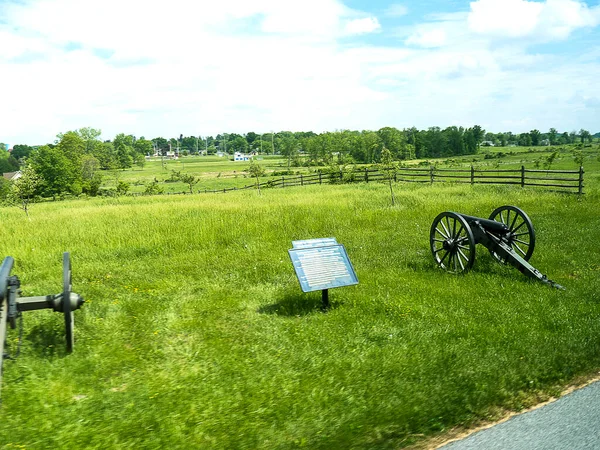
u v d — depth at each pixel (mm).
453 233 9211
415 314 6684
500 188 22422
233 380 4785
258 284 8617
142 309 7215
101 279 9188
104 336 6098
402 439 3773
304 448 3680
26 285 8797
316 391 4473
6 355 5027
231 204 19188
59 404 4344
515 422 4020
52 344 5773
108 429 3902
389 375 4789
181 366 5195
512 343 5480
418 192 22234
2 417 4086
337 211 16078
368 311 6883
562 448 3605
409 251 10797
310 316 6754
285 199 21547
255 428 3898
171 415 4109
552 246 10602
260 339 5949
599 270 8656
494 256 9188
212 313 7027
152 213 16719
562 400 4348
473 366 4898
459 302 7129
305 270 6809
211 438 3787
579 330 5793
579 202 17078
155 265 10234
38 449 3658
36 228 14289
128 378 4949
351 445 3695
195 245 11984
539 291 7512
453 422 3990
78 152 113562
